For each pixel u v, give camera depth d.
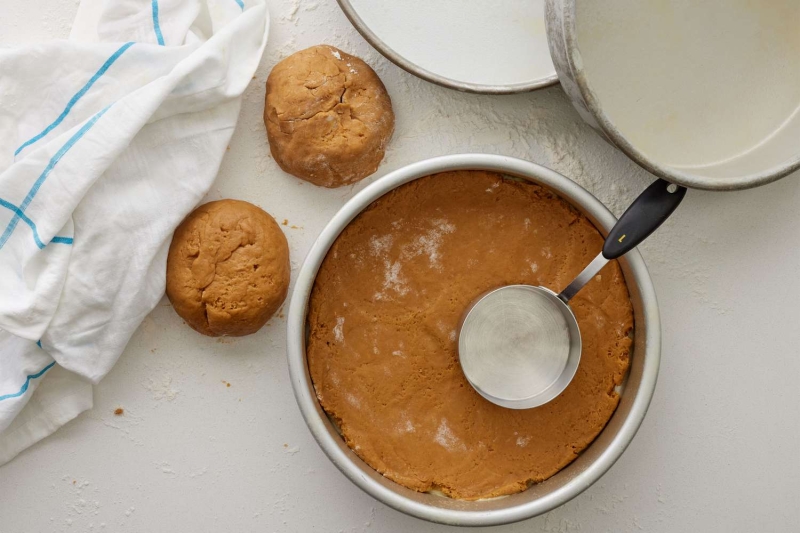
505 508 0.66
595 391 0.69
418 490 0.68
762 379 0.72
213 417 0.71
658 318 0.66
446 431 0.69
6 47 0.70
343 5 0.66
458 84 0.67
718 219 0.71
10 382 0.68
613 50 0.64
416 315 0.70
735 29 0.65
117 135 0.65
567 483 0.66
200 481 0.72
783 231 0.71
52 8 0.70
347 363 0.69
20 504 0.71
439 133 0.72
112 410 0.71
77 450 0.71
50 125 0.67
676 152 0.67
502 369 0.69
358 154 0.68
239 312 0.68
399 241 0.70
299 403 0.66
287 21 0.71
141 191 0.67
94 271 0.67
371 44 0.66
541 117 0.72
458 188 0.69
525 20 0.68
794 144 0.65
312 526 0.72
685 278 0.72
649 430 0.72
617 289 0.69
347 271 0.69
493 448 0.69
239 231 0.68
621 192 0.72
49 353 0.68
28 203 0.66
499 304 0.69
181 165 0.68
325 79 0.68
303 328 0.66
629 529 0.72
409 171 0.66
